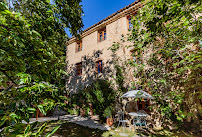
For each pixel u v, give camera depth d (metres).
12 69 1.25
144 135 4.94
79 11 4.05
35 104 1.32
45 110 1.45
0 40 1.13
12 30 1.23
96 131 5.55
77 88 10.27
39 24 2.23
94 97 7.82
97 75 9.07
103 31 9.94
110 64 8.41
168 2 1.40
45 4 2.50
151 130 5.51
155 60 4.46
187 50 2.70
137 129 5.76
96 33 10.03
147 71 5.22
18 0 2.38
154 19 1.57
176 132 5.12
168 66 4.03
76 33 4.29
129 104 6.95
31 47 1.48
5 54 1.14
